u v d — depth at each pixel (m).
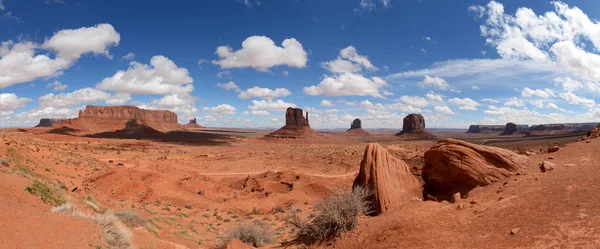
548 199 12.76
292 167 78.50
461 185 20.09
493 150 20.45
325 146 172.00
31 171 22.02
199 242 19.44
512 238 10.39
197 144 175.50
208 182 51.88
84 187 26.66
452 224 13.12
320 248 15.12
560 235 9.62
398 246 12.36
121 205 27.69
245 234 19.12
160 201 34.97
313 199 43.69
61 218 11.55
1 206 10.63
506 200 14.23
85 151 80.94
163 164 66.25
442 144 22.67
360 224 15.47
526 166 19.75
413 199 17.86
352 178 54.75
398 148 120.75
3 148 23.06
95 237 10.77
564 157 20.08
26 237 9.09
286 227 26.84
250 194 46.78
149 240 15.13
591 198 11.54
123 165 49.25
